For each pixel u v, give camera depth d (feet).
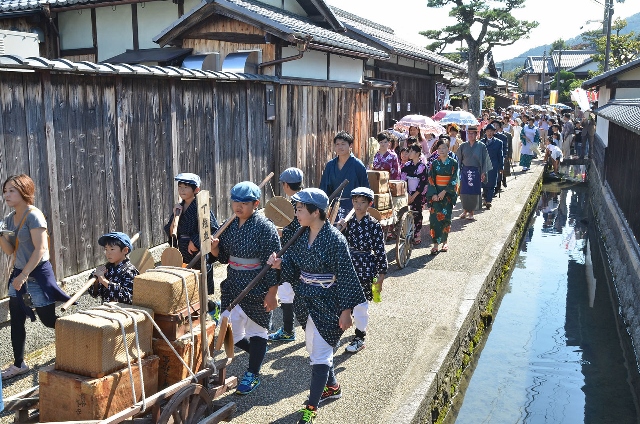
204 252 12.50
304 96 33.71
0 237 15.20
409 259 28.22
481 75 127.24
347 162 20.81
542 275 35.17
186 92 23.88
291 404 14.66
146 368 11.65
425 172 30.04
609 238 39.01
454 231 34.76
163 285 12.08
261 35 30.86
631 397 20.52
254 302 14.65
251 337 15.02
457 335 19.36
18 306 15.39
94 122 19.44
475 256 28.99
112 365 10.97
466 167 37.22
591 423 18.67
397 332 19.35
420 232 32.81
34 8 35.81
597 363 23.20
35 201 17.30
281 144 31.27
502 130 54.65
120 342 11.11
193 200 18.34
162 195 22.82
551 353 24.04
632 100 54.08
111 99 20.15
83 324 10.78
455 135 45.39
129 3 35.40
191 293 12.60
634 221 32.12
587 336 26.00
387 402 14.76
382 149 29.96
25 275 14.99
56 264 18.07
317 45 31.99
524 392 20.54
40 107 17.33
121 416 10.52
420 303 22.16
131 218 21.34
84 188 19.13
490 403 19.60
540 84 218.59
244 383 15.08
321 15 41.63
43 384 11.02
